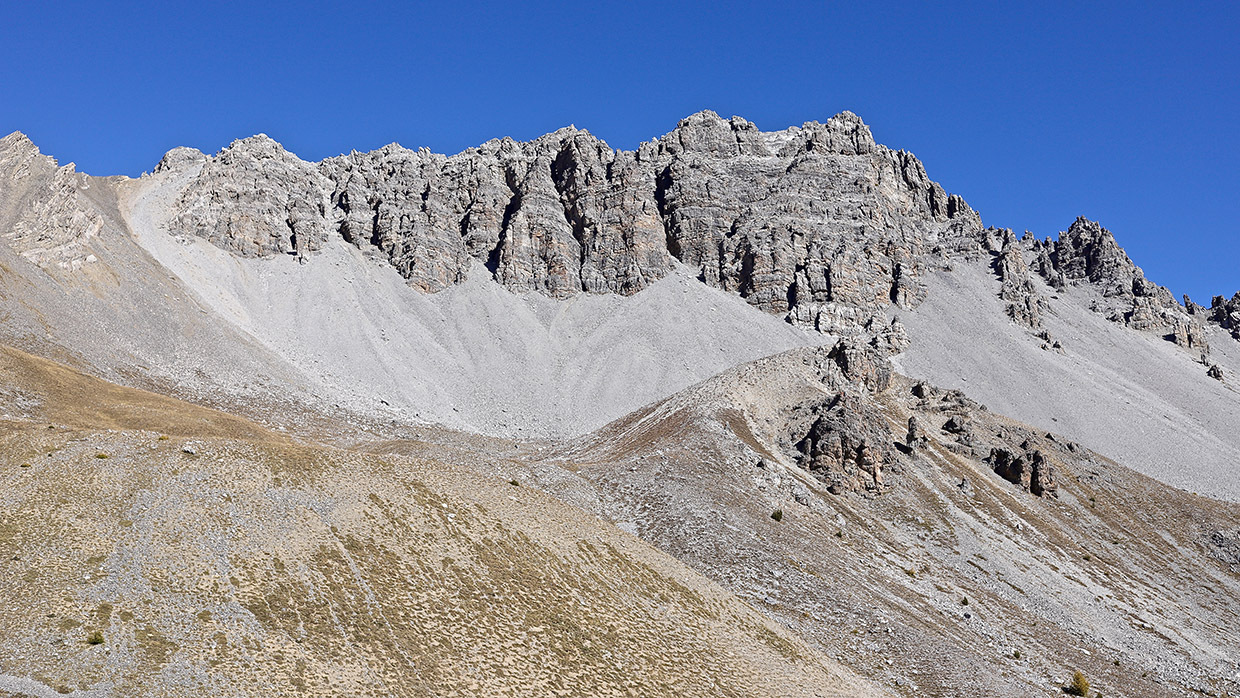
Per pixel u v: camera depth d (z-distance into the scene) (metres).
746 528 96.50
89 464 56.69
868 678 69.50
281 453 64.00
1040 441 180.25
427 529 61.19
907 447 152.75
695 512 96.69
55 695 34.53
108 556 46.38
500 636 52.16
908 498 131.62
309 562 51.62
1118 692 81.50
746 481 114.06
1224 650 106.94
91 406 114.31
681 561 82.75
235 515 53.94
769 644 67.75
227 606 44.81
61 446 59.75
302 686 40.59
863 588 90.00
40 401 108.00
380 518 59.91
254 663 41.06
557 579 62.56
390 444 127.25
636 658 56.22
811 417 144.62
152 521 51.00
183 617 42.81
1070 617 103.69
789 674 63.06
